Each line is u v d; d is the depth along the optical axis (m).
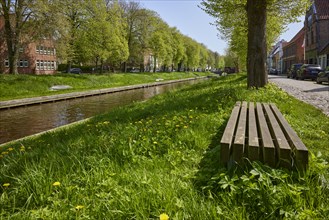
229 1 12.94
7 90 23.83
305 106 8.43
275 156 3.09
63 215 2.66
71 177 3.48
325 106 8.96
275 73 58.47
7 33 28.42
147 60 84.19
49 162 4.08
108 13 44.25
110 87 33.41
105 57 42.38
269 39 26.17
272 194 2.62
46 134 8.33
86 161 3.94
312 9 42.69
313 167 3.05
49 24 28.23
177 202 2.66
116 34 44.38
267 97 8.90
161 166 3.81
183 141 4.79
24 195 3.15
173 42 72.12
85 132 6.82
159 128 5.81
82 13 37.34
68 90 28.31
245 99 8.59
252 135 3.55
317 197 2.62
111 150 4.40
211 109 7.87
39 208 2.93
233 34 27.56
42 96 22.38
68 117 16.36
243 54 30.70
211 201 2.72
